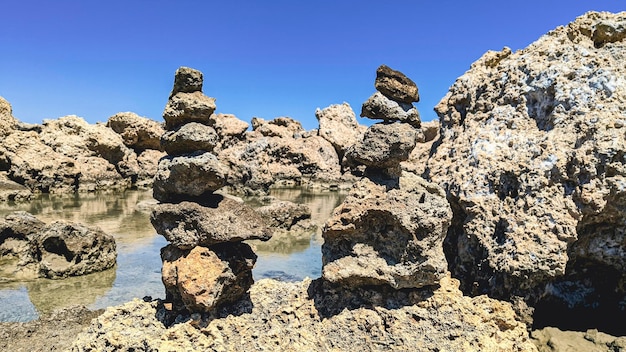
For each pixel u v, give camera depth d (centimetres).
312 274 240
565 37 175
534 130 163
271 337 131
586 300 154
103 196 529
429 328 132
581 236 148
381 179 146
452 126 198
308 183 724
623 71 155
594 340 138
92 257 237
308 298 144
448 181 175
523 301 144
